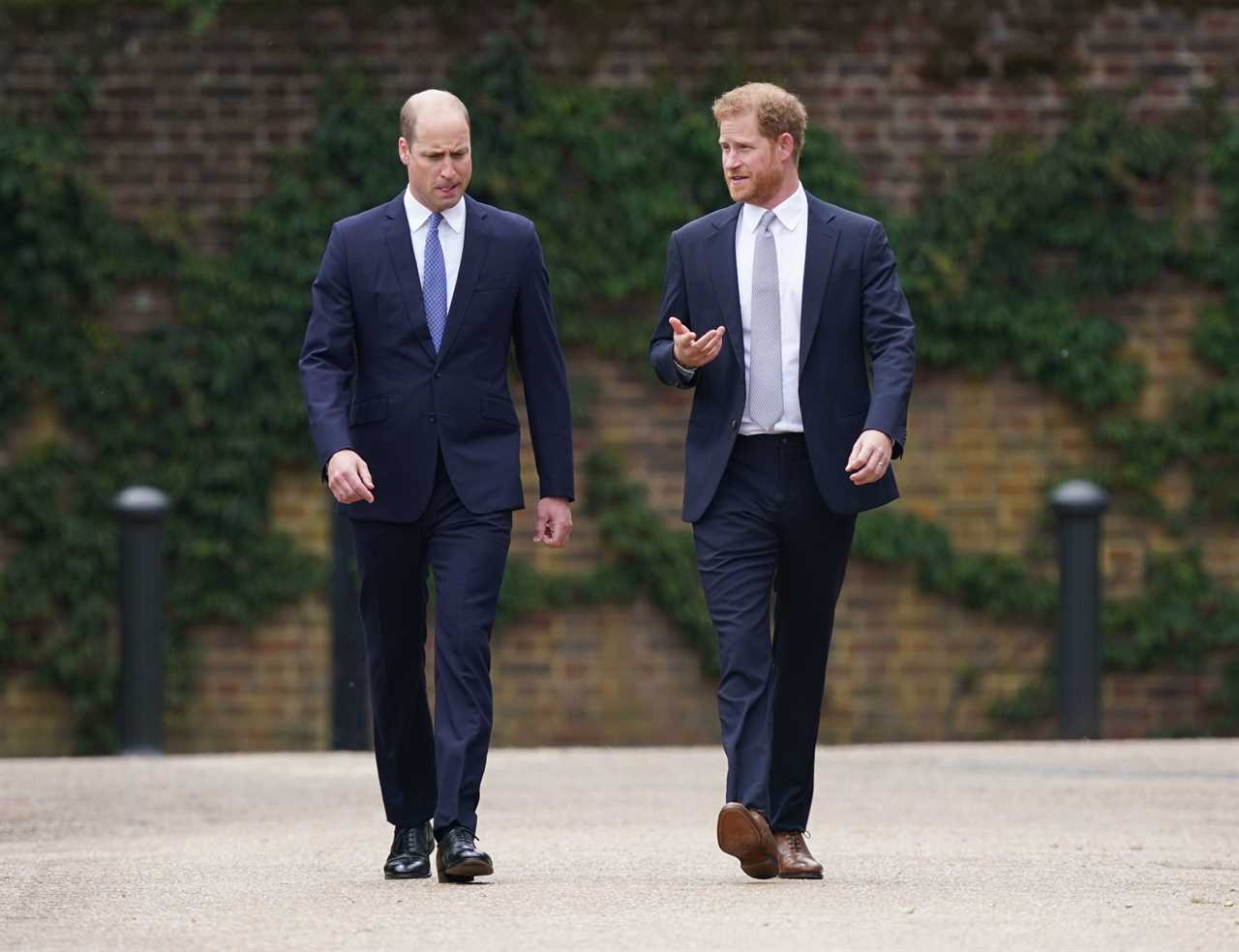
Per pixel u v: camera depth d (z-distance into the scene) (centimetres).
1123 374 4325
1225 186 4347
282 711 4309
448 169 2006
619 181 4297
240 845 2452
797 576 2019
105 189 4294
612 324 4312
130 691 3988
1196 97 4350
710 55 4328
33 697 4312
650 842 2469
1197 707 4369
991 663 4356
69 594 4284
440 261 2031
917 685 4350
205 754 4266
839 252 2002
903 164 4341
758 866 1959
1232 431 4334
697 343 1919
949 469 4344
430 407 2005
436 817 1967
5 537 4297
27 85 4297
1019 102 4350
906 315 2005
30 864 2242
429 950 1585
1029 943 1625
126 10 4309
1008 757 3662
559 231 4300
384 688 2050
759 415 1986
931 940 1631
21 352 4272
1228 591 4353
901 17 4344
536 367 2069
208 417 4288
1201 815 2800
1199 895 1952
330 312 2025
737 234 2020
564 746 4312
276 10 4309
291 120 4306
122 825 2722
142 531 3994
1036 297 4341
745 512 1989
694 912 1781
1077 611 4047
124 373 4269
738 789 1950
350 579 4038
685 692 4331
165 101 4303
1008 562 4325
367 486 1939
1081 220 4341
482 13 4306
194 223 4291
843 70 4341
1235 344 4331
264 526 4312
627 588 4319
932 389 4353
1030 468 4347
